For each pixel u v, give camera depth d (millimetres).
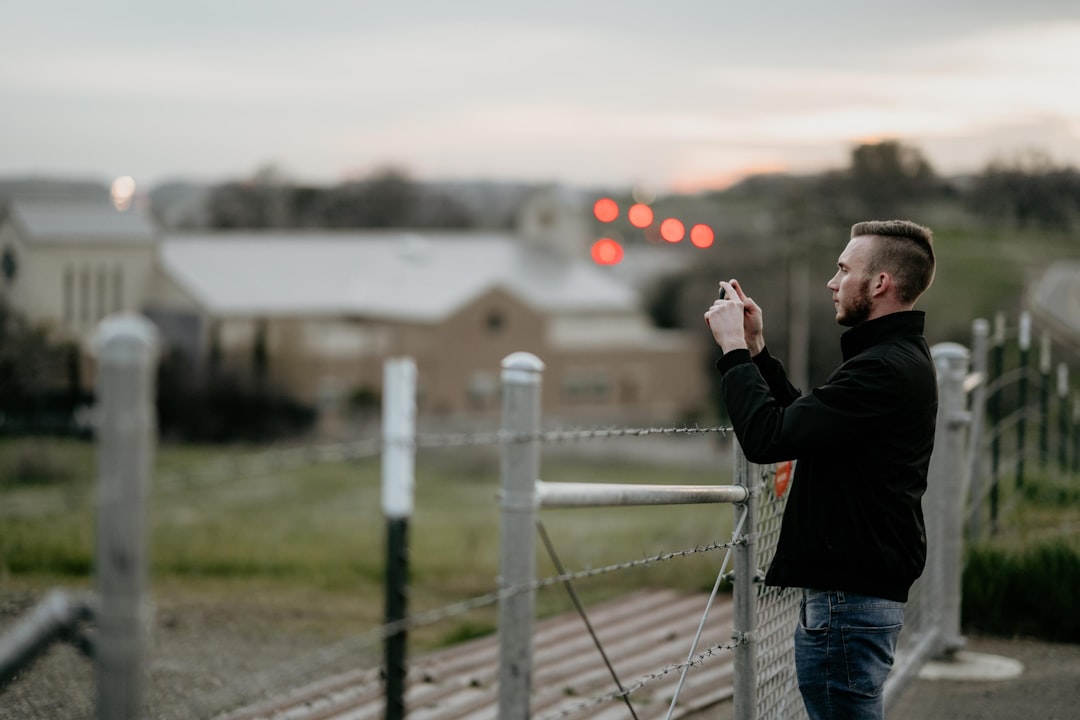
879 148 68812
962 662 5625
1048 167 70312
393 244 66625
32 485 19109
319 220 99688
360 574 11312
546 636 6559
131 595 1696
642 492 2836
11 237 59125
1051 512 8320
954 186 72250
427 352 58344
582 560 10773
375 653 6422
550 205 70625
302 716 4836
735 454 3418
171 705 4898
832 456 3123
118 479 1683
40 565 9305
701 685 5531
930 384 3150
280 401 57281
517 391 2402
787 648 3932
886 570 3111
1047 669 5562
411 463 2268
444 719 4949
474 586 11172
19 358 53031
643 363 62500
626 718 4910
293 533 17781
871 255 3223
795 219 56594
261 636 6906
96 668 1707
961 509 5750
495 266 65438
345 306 61594
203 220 98562
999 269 64875
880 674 3168
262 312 60312
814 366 56719
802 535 3158
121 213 62750
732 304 3229
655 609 7312
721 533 11086
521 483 2406
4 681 1843
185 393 55906
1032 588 6367
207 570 11156
